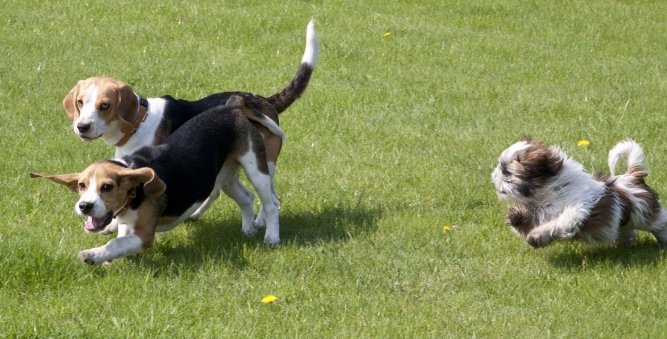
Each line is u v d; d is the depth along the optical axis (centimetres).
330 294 861
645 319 827
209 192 954
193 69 1587
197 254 946
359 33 1870
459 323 812
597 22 2094
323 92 1509
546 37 1961
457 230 1035
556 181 916
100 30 1770
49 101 1402
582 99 1546
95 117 987
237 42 1753
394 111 1453
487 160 1255
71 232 979
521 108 1489
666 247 977
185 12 1900
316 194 1129
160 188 875
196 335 766
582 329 805
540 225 927
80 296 834
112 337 749
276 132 1036
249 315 815
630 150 970
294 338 772
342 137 1327
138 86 1491
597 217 911
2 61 1562
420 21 1997
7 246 890
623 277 905
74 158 1199
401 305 844
